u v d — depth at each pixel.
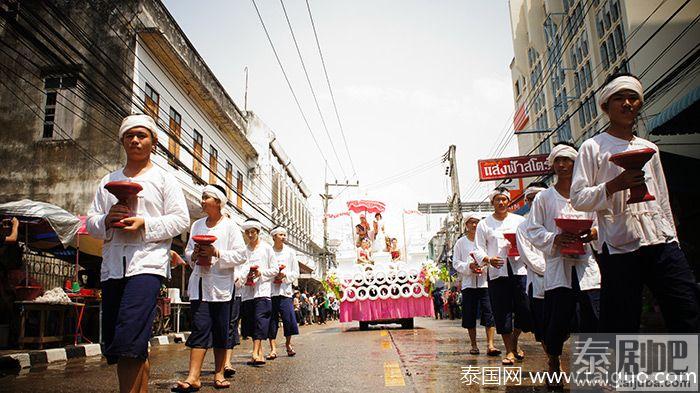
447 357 6.63
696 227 12.16
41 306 9.12
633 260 3.23
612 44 16.47
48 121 14.74
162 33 14.05
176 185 3.71
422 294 13.58
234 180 21.44
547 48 23.28
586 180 3.44
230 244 5.37
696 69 12.59
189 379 4.84
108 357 3.29
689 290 3.09
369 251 14.45
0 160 14.72
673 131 10.94
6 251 10.37
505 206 6.35
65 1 14.73
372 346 8.57
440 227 39.53
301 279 32.91
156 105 14.79
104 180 3.70
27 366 7.41
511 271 5.97
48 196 14.34
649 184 3.33
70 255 12.55
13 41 15.01
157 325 12.14
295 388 4.76
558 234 4.15
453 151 25.77
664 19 14.36
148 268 3.36
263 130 25.34
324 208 31.98
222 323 5.13
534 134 26.03
